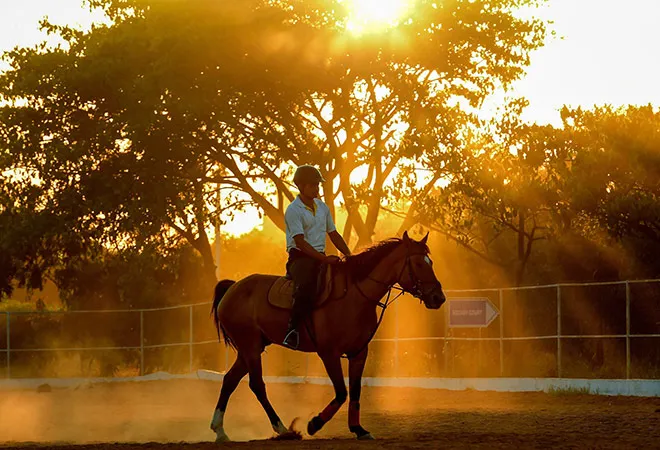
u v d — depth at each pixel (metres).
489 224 31.34
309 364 31.67
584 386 22.95
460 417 17.30
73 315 37.66
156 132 33.69
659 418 16.20
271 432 15.88
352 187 33.28
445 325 27.12
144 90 33.03
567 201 27.42
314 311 12.95
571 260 28.12
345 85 34.94
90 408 22.25
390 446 11.48
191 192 36.47
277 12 34.19
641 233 26.47
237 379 14.02
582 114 27.94
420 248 12.88
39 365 36.97
